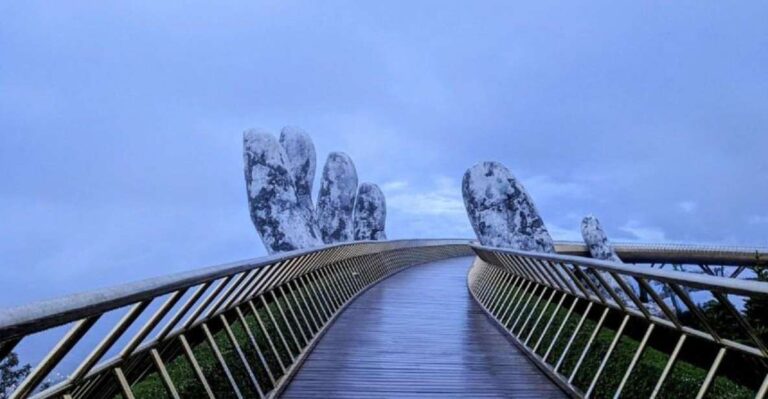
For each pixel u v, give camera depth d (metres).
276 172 15.02
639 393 5.18
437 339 7.75
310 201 18.06
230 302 4.81
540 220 13.42
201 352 5.71
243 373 5.56
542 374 6.00
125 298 2.33
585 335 6.92
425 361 6.48
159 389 4.49
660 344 6.54
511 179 13.67
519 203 13.44
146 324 2.86
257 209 14.61
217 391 5.10
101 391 3.09
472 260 27.00
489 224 13.17
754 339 3.04
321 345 7.24
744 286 2.71
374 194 24.19
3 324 1.62
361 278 13.72
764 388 2.99
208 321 4.34
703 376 4.84
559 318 8.05
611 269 4.34
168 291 2.81
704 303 6.49
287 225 14.34
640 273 3.81
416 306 10.82
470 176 13.80
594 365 6.16
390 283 14.97
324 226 21.08
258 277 5.35
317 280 9.51
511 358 6.73
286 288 8.21
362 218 23.75
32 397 2.16
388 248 17.70
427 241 26.31
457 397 5.11
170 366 5.36
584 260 5.00
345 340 7.57
